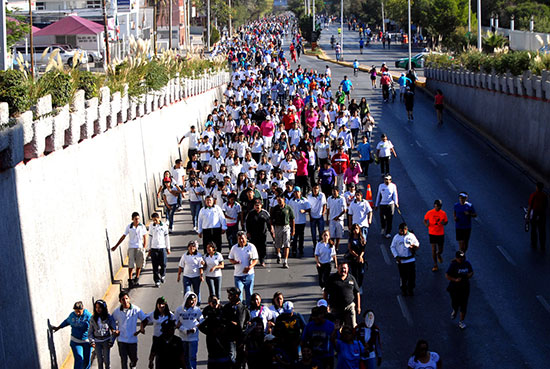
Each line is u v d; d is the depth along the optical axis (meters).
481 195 28.75
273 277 20.62
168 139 32.66
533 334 16.81
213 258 17.50
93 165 19.81
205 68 49.81
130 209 24.34
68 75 17.83
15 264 13.48
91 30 60.31
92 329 14.91
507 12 90.31
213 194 23.91
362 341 12.98
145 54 29.12
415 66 75.69
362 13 170.00
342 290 15.23
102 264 20.00
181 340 13.50
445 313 18.05
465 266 17.00
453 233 24.34
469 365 15.37
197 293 17.66
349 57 95.00
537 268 20.95
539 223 22.31
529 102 33.16
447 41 89.00
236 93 47.78
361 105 38.75
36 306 14.45
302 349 12.65
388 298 19.08
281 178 24.75
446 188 29.83
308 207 22.08
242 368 14.18
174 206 25.11
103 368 15.85
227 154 27.55
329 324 13.20
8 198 13.33
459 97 48.06
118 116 23.23
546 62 34.16
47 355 14.91
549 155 30.39
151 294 19.88
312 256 22.53
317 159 31.22
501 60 39.53
